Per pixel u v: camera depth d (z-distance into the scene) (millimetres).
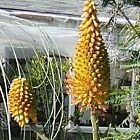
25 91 849
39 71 1577
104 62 787
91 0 789
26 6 2312
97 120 802
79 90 793
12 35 1716
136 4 1084
